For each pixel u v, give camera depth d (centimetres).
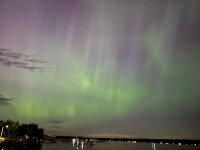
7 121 19600
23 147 12962
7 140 17538
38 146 16500
